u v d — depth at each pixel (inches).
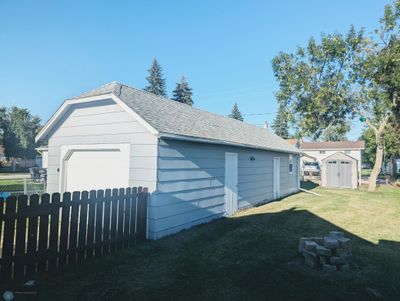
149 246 233.3
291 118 821.9
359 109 796.0
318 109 760.3
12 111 1897.1
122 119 286.5
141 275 171.5
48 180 358.6
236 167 413.1
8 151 1788.9
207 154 339.0
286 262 195.6
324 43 757.9
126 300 139.5
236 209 408.5
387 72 706.2
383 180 1166.3
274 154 577.0
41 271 171.9
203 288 153.6
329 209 426.0
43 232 172.9
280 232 283.6
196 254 212.4
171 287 154.6
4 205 156.2
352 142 1775.3
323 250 181.6
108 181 298.0
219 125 442.9
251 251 221.0
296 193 689.0
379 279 167.3
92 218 203.2
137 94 335.0
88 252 200.4
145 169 265.1
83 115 323.6
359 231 290.2
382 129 768.3
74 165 335.9
